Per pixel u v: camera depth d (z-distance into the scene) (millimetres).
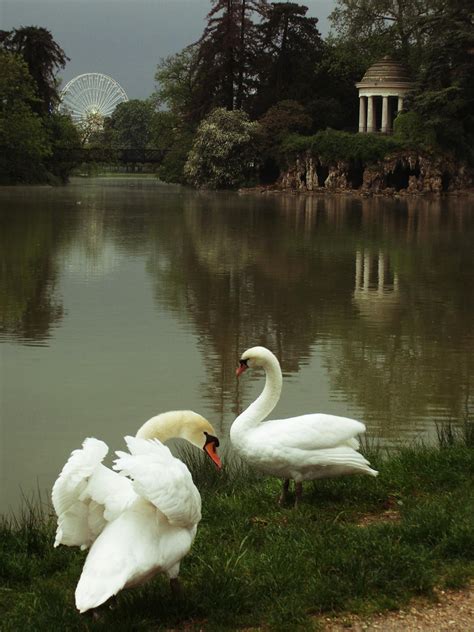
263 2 95062
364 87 91750
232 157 91750
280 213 59656
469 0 82188
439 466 8594
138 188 94688
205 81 96375
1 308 23109
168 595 6008
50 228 47000
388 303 24812
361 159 84562
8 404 13773
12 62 86625
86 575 4891
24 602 6086
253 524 7551
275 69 96000
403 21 93250
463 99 80938
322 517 7680
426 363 17141
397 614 5754
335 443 7801
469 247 39781
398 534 6867
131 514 5320
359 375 16016
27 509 9227
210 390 14812
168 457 5445
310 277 30047
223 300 25016
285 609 5730
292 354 17891
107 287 27250
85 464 5141
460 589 6051
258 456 7781
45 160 100062
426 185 82188
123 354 17594
